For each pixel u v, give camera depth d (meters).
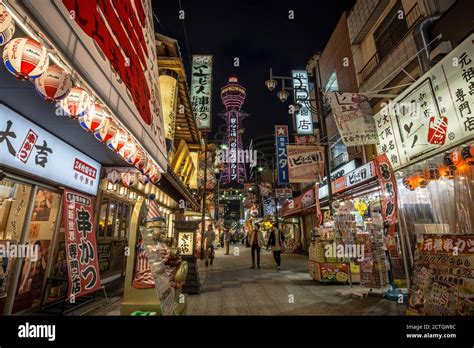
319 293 6.50
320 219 11.59
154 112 5.19
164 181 10.30
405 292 6.10
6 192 4.37
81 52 2.10
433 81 5.96
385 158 6.40
